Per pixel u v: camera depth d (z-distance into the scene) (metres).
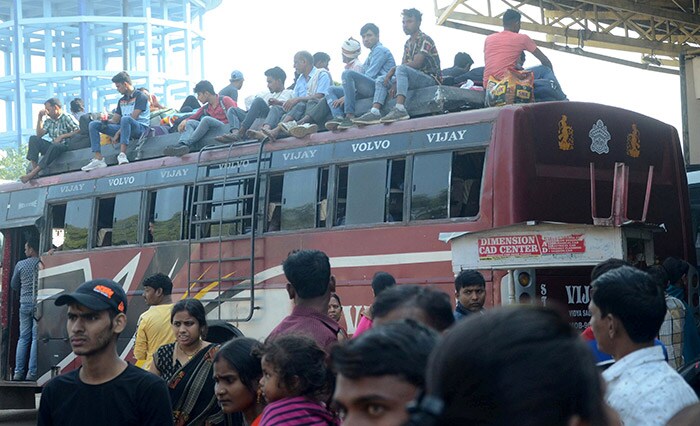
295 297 7.14
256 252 15.12
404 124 13.52
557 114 12.84
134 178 17.47
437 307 4.86
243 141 15.88
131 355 16.91
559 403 2.09
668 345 10.04
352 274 13.70
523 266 10.71
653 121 14.35
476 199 12.67
